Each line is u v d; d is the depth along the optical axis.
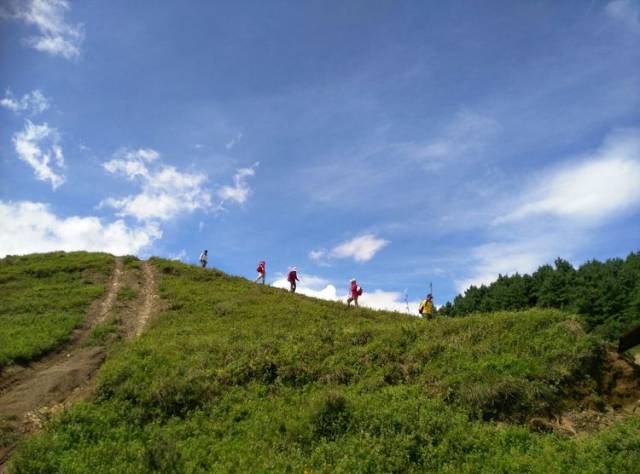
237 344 22.55
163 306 32.12
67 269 38.44
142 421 16.36
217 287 37.84
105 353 22.81
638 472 13.02
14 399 17.83
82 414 16.02
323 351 21.25
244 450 14.66
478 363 18.81
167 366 19.89
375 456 13.84
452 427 15.24
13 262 39.91
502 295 88.75
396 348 21.14
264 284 41.78
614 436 14.77
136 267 41.81
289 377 19.42
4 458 14.36
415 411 16.06
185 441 15.17
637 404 17.38
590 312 66.56
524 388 16.91
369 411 15.90
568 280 78.88
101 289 33.69
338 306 35.75
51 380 19.28
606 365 18.45
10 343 22.06
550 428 15.93
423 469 13.66
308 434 15.05
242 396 18.08
